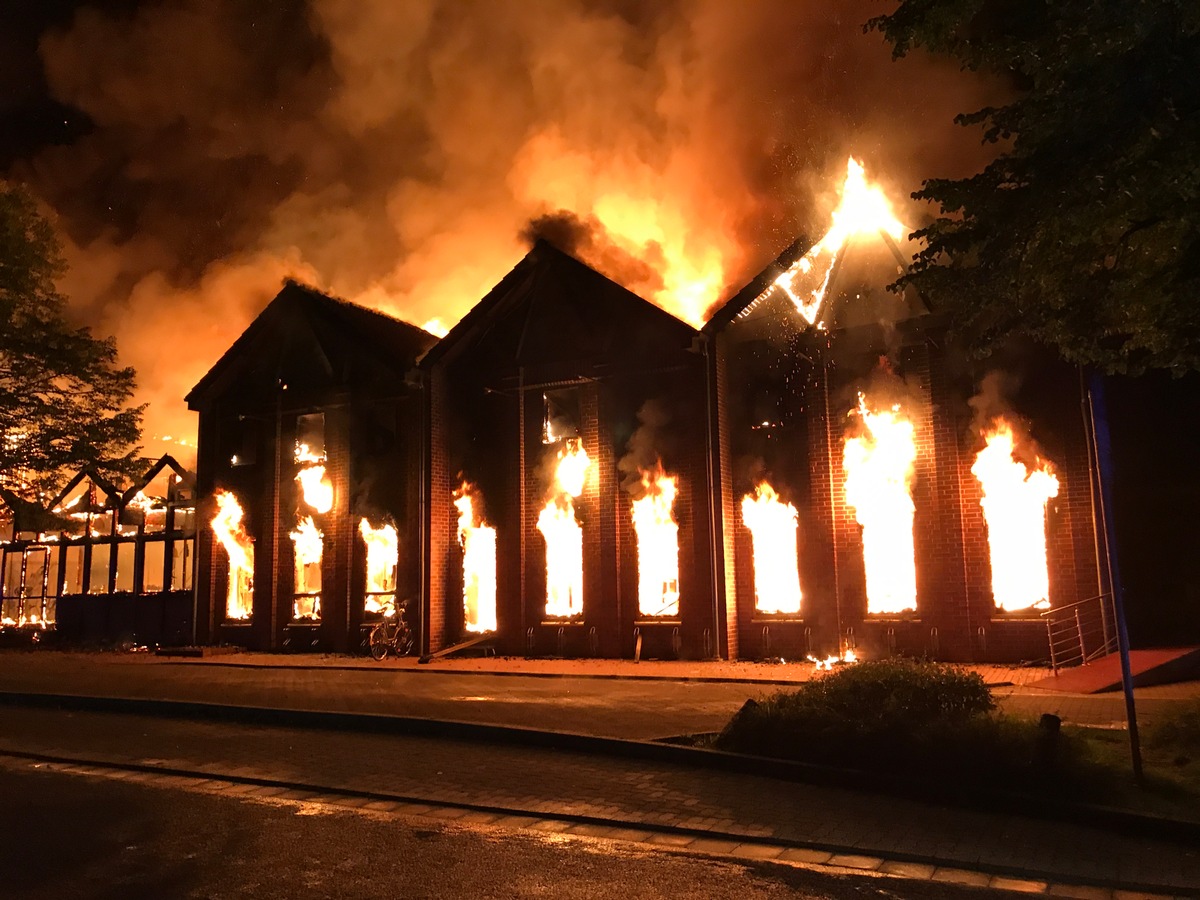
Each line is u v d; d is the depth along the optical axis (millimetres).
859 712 8250
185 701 12078
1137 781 7051
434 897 5402
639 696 13430
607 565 19938
